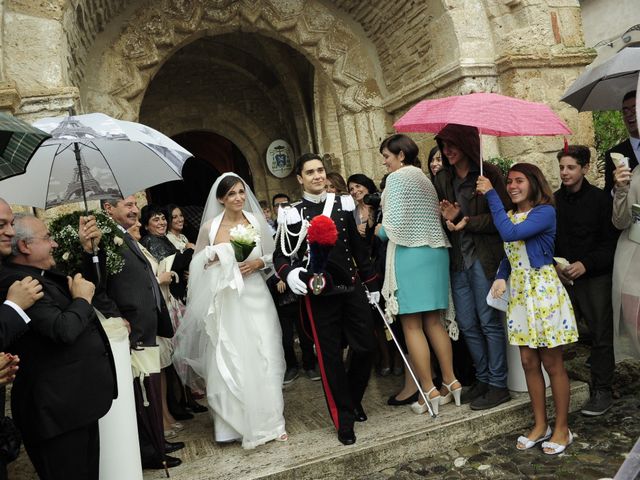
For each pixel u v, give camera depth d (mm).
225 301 3588
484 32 6301
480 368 3805
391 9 6973
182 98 10273
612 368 3748
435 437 3449
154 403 3303
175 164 3309
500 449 3418
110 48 6477
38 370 2441
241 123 10609
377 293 3605
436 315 3758
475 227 3559
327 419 3900
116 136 2686
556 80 6281
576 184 3871
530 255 3279
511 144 6156
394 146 3740
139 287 3307
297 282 3303
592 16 12062
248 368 3508
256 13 7160
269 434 3527
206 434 3914
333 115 9031
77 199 3342
